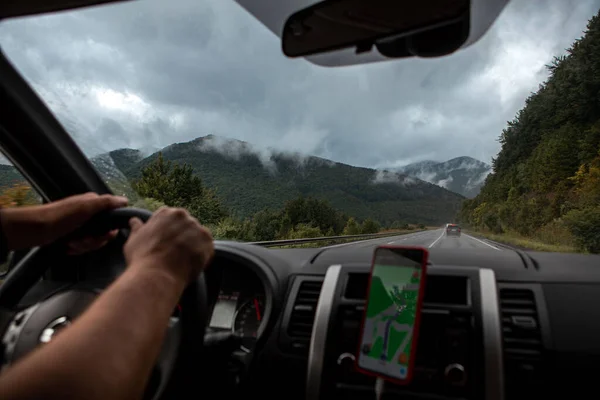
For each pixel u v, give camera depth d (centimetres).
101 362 55
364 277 201
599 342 171
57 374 51
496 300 177
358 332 187
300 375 202
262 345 209
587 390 168
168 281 69
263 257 230
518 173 6994
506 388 172
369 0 126
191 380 143
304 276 219
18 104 179
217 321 227
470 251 239
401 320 153
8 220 100
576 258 219
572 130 4762
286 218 2162
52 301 148
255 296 225
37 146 191
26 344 139
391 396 172
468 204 13200
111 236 119
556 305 181
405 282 156
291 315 210
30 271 146
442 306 177
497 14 131
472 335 172
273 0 135
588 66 4806
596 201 3166
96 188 213
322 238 923
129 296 63
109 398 53
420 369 171
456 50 146
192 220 81
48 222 105
